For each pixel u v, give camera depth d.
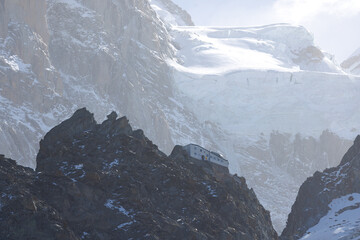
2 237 125.69
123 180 159.62
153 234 148.75
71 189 146.00
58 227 130.12
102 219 147.88
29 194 134.50
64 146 164.25
